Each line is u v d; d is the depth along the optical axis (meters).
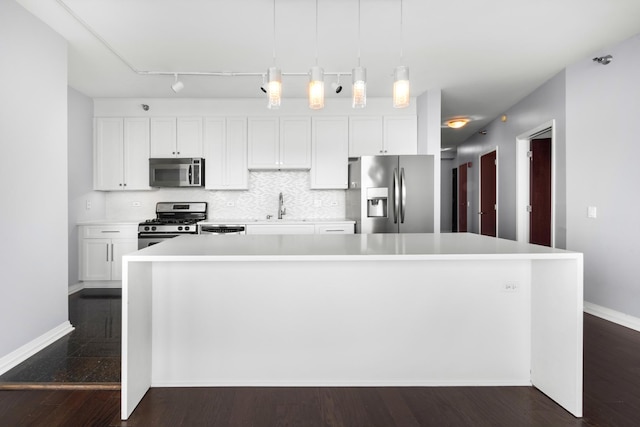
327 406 1.83
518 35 2.94
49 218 2.68
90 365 2.27
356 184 4.30
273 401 1.88
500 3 2.49
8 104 2.32
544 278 1.94
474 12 2.60
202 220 4.59
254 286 2.03
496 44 3.10
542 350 1.96
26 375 2.14
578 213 3.47
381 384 2.05
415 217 4.08
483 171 6.30
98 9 2.51
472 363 2.05
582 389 1.88
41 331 2.59
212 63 3.45
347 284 2.04
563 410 1.79
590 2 2.48
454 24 2.76
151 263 2.01
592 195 3.32
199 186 4.54
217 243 2.12
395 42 3.05
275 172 4.85
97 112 4.51
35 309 2.53
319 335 2.05
